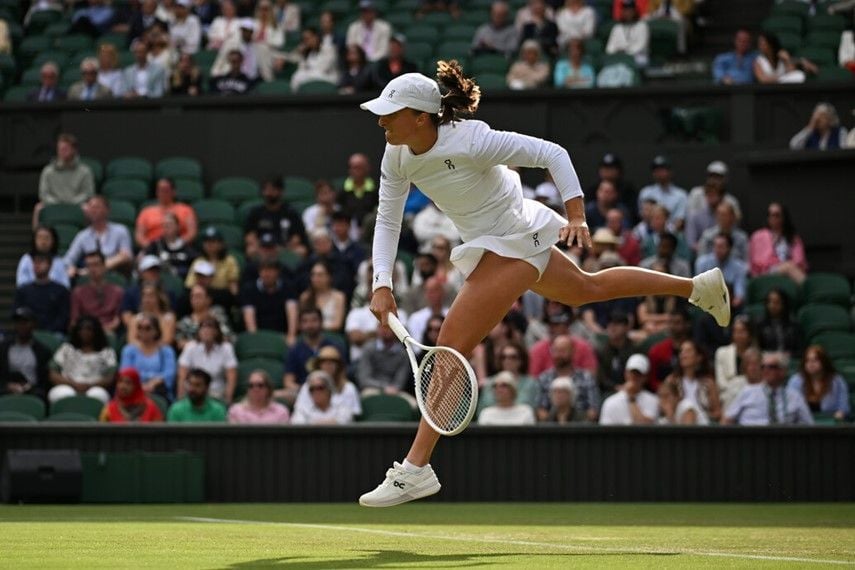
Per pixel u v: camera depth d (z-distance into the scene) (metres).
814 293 19.50
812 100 22.67
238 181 23.23
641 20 25.84
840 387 16.53
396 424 15.03
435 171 8.13
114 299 19.27
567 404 15.78
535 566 6.57
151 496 14.72
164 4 27.81
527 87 23.97
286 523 10.86
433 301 17.73
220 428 15.05
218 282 19.84
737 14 28.05
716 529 10.16
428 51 25.81
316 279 18.86
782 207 20.08
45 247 19.95
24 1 29.92
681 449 15.09
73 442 14.98
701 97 22.97
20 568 6.41
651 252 20.12
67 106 24.38
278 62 26.31
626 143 23.08
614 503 14.86
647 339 17.58
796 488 15.06
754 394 16.05
